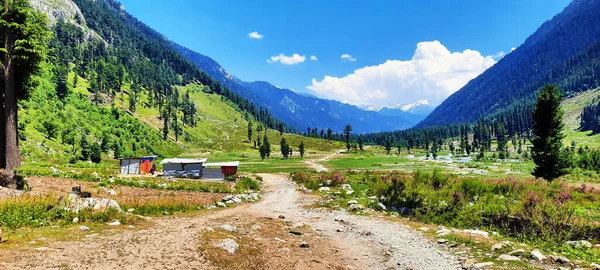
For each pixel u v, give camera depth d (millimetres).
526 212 20422
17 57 25203
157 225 17078
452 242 15570
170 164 64688
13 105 25250
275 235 17188
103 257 10266
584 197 30297
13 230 12836
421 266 12648
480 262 12102
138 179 44844
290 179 71188
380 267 12828
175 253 11117
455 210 22578
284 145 175125
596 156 75875
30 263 9156
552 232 16906
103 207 18172
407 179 35969
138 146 166750
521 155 178500
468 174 80438
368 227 20531
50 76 172125
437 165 118125
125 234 13594
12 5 25094
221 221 20266
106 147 137625
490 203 23578
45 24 27375
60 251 10531
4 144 25453
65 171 40312
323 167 114562
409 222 21703
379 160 151000
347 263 13234
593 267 11250
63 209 16578
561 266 11469
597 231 17531
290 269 11453
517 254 12820
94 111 176250
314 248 15211
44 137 108062
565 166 48125
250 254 12320
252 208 30453
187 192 37562
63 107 151875
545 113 47594
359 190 39406
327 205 30891
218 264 10664
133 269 9461
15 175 24422
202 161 64875
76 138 122750
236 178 63781
